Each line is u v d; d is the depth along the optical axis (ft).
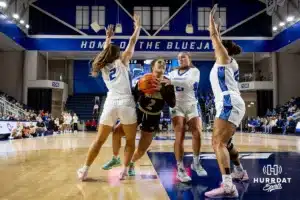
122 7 75.72
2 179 11.90
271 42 74.64
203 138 40.81
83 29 74.28
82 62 90.33
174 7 76.79
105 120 11.57
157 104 11.79
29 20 73.51
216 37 9.89
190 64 13.01
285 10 67.72
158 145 28.66
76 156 19.71
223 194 9.20
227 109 9.75
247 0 77.30
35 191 9.85
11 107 53.72
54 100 83.35
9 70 75.25
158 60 11.64
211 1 76.95
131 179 11.93
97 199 8.86
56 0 74.90
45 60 85.51
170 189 10.17
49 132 59.16
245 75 82.12
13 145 29.35
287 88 76.79
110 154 20.42
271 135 52.54
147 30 75.66
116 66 11.57
